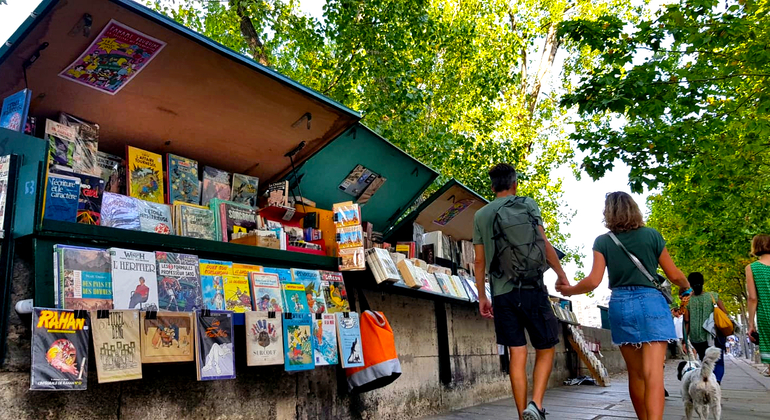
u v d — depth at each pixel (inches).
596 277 165.0
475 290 288.5
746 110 394.0
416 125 510.3
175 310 132.1
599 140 379.9
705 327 293.9
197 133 178.4
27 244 115.7
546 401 311.4
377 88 484.4
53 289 112.3
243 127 182.7
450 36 581.0
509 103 751.1
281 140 195.0
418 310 256.8
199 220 160.2
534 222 164.4
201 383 148.8
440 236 289.6
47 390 104.7
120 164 161.0
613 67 346.0
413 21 502.6
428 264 268.8
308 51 534.3
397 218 282.4
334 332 172.1
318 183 233.5
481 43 641.6
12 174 116.1
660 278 163.9
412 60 544.4
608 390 387.2
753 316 224.8
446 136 516.4
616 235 165.9
